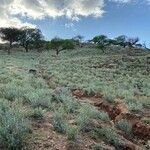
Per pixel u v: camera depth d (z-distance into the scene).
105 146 9.44
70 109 12.84
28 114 10.36
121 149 9.86
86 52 105.69
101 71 46.53
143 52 108.56
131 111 16.09
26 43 102.75
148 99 19.77
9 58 66.00
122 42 124.00
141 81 34.72
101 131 10.38
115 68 53.34
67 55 97.00
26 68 39.53
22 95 13.31
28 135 8.67
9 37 93.19
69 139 9.05
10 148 7.52
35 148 8.07
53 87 22.80
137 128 13.85
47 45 101.94
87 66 55.28
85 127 10.40
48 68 45.72
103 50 108.19
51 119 10.65
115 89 25.66
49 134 9.16
